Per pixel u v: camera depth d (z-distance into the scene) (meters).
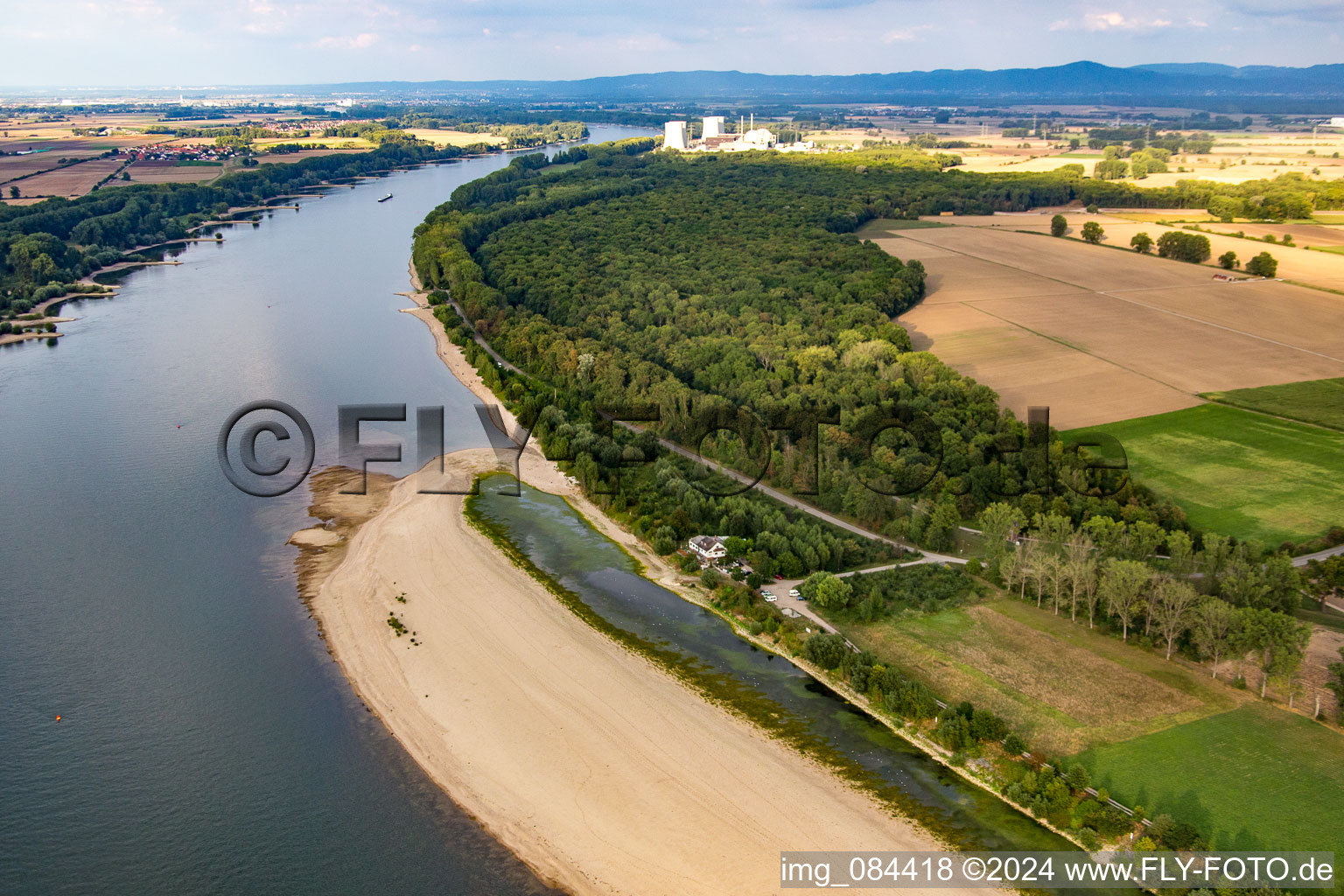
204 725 127.75
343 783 117.69
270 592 161.38
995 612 151.88
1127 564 143.62
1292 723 122.38
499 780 118.31
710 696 135.38
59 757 121.31
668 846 107.62
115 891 101.88
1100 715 125.75
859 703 134.00
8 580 162.75
